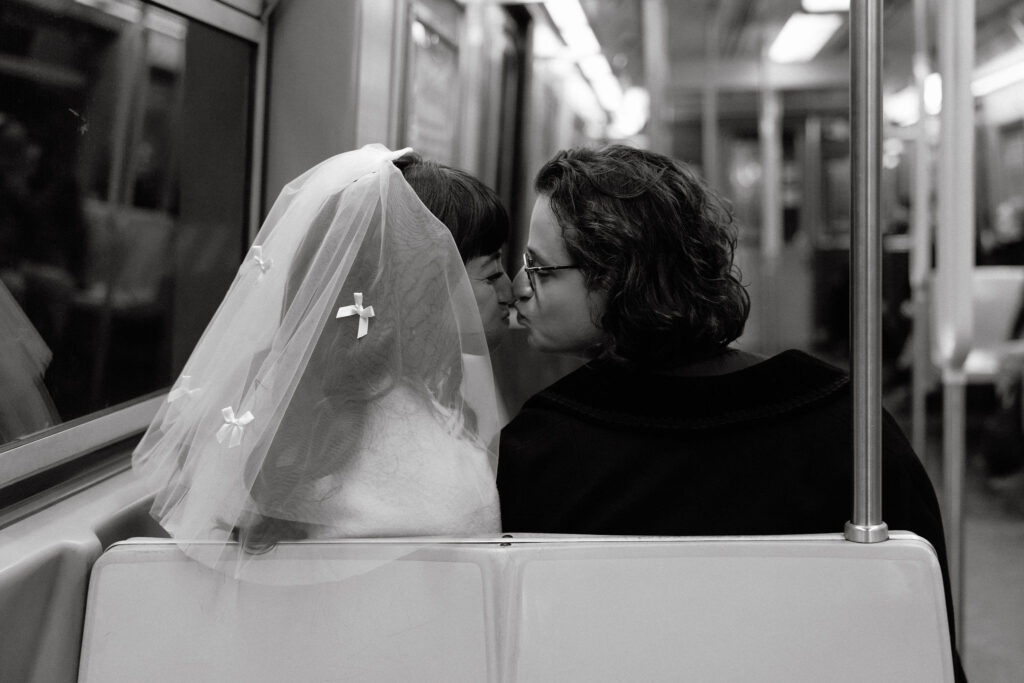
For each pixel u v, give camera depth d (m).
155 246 1.67
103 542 1.13
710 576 0.99
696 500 1.16
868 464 0.99
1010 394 4.98
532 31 2.91
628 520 1.16
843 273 5.51
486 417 1.16
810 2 4.84
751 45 5.05
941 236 2.57
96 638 1.00
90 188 1.46
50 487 1.30
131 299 1.60
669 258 1.21
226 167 1.90
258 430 1.02
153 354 1.69
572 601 0.99
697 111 5.06
